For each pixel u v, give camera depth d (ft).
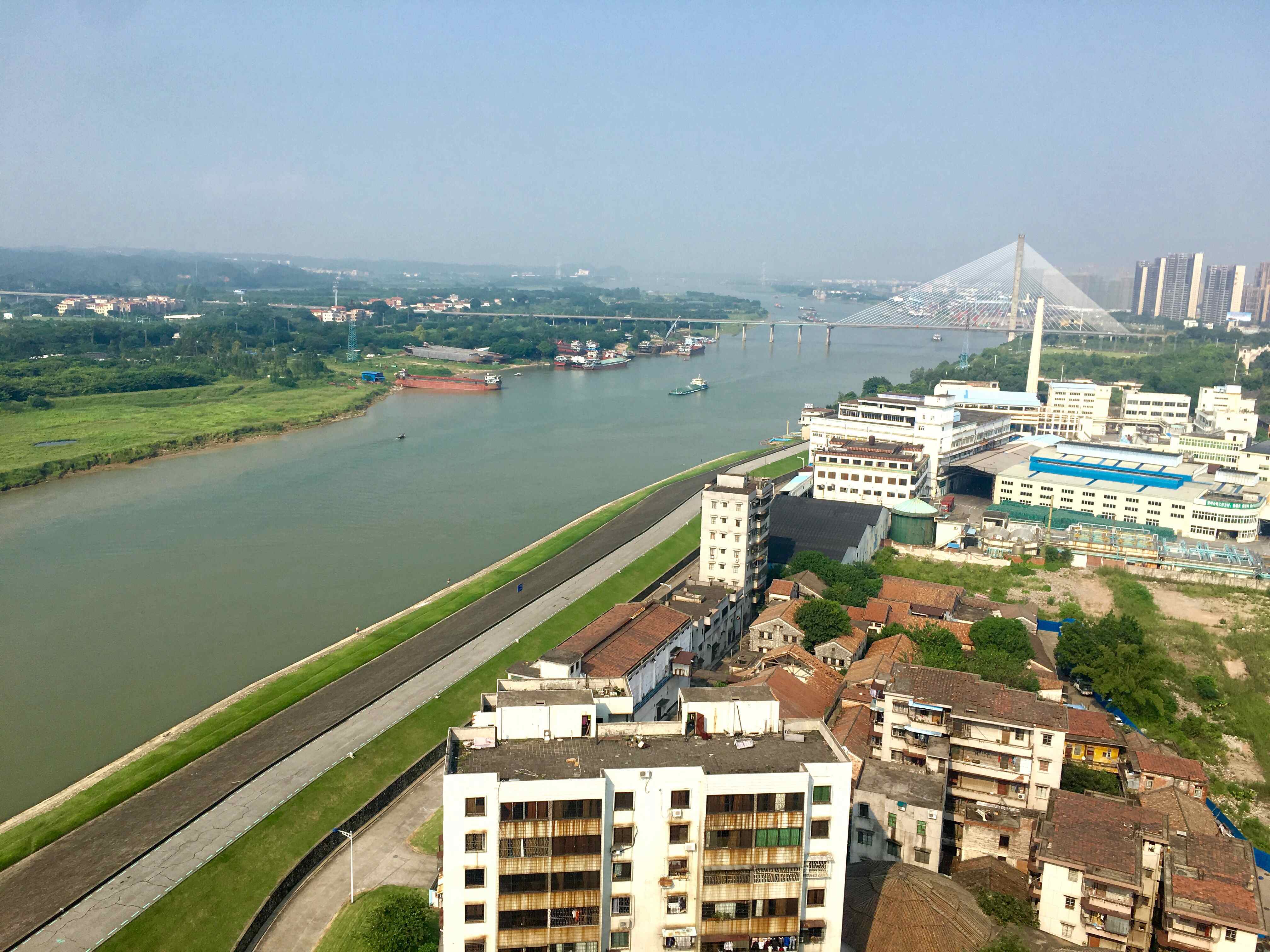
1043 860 231.30
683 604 412.57
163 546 588.09
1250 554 549.54
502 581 506.89
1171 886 221.25
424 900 246.27
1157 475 650.02
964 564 565.53
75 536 606.14
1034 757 266.16
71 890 255.09
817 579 481.46
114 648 434.30
